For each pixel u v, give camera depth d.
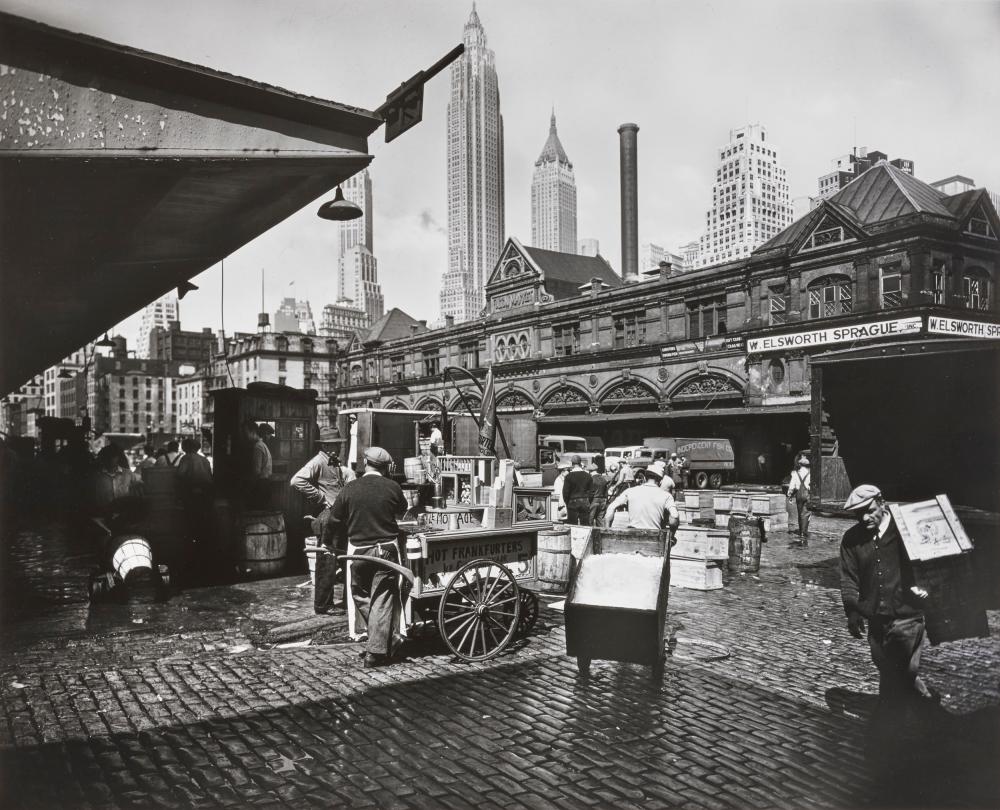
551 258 51.00
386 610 6.47
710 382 36.28
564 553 10.14
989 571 5.38
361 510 6.55
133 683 5.91
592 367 43.12
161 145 5.18
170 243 7.94
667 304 39.31
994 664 6.69
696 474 31.97
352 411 23.89
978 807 3.99
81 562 12.51
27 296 8.87
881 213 30.28
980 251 29.89
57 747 4.67
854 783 4.28
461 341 55.62
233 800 4.01
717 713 5.39
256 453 12.13
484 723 5.15
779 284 33.62
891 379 13.26
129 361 105.56
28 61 4.59
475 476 9.13
